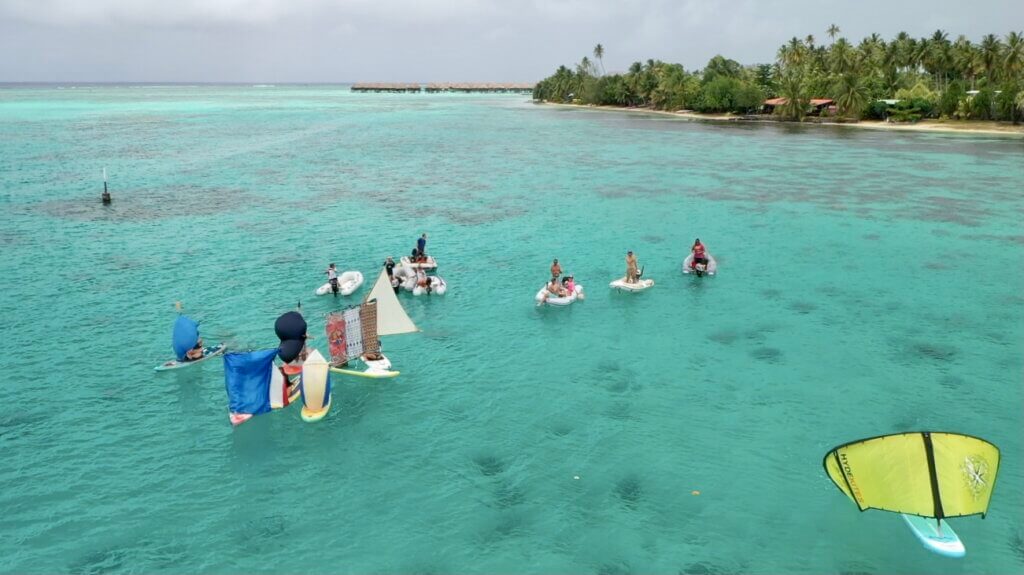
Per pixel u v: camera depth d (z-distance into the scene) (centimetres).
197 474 1820
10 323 2834
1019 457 1862
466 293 3284
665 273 3597
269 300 3139
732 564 1488
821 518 1636
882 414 2112
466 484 1777
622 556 1512
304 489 1759
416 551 1534
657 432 2019
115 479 1792
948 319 2914
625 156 8681
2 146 9044
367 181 6625
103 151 8644
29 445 1944
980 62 13200
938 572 1462
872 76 14612
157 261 3744
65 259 3759
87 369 2428
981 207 5231
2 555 1509
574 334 2777
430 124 14412
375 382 2348
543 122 15150
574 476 1806
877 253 3962
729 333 2781
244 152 8844
